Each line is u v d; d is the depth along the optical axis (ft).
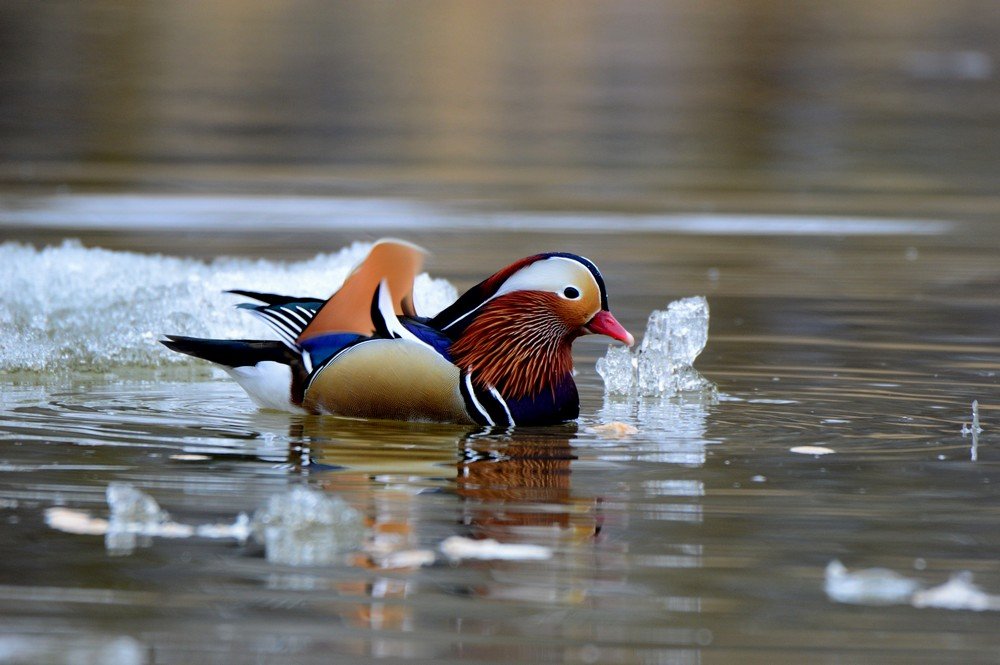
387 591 22.50
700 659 20.06
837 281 60.39
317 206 83.87
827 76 149.38
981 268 64.75
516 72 150.51
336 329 34.99
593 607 21.93
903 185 96.27
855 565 23.93
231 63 151.43
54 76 140.46
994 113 129.59
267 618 21.34
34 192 86.38
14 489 27.96
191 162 101.04
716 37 172.35
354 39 167.43
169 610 21.62
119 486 26.12
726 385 39.96
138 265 52.60
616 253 68.28
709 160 106.63
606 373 39.22
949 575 23.52
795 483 29.09
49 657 19.81
